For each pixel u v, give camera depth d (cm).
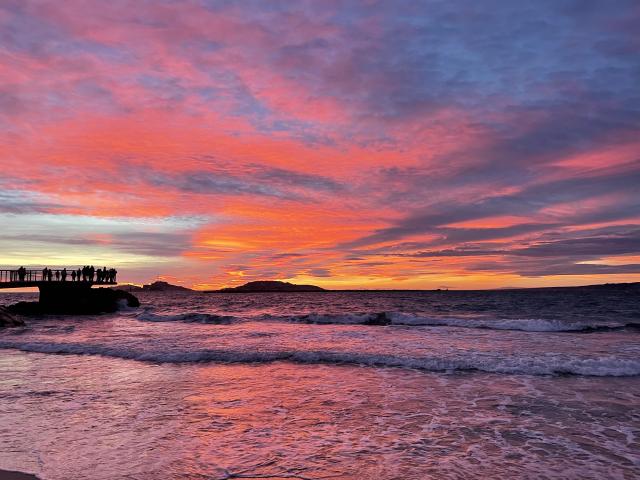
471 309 4078
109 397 949
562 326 2312
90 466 584
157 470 571
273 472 565
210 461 601
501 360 1309
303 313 3975
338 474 560
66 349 1612
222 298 10344
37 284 3756
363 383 1077
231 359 1394
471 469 578
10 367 1300
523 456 622
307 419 794
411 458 614
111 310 4081
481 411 841
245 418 800
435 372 1199
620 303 4903
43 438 693
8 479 545
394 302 6188
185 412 838
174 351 1512
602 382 1073
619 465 590
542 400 916
